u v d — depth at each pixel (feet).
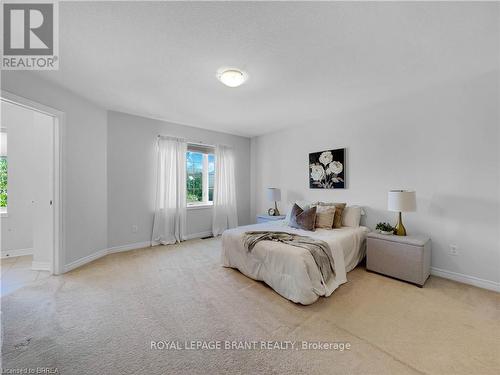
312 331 5.51
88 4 4.65
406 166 9.62
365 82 8.29
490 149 7.67
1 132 11.54
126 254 11.44
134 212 12.41
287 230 10.11
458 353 4.78
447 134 8.55
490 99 7.64
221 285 8.05
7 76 7.07
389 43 5.98
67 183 9.17
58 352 4.78
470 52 6.42
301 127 14.05
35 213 9.46
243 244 8.82
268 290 7.68
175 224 13.79
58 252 8.86
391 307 6.57
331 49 6.24
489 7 4.72
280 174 15.53
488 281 7.73
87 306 6.61
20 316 6.08
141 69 7.35
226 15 4.96
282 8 4.75
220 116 12.41
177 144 13.82
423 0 4.53
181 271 9.30
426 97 9.02
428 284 8.07
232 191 16.44
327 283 7.34
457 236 8.36
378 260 8.89
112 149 11.56
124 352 4.81
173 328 5.63
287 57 6.63
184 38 5.76
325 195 12.74
